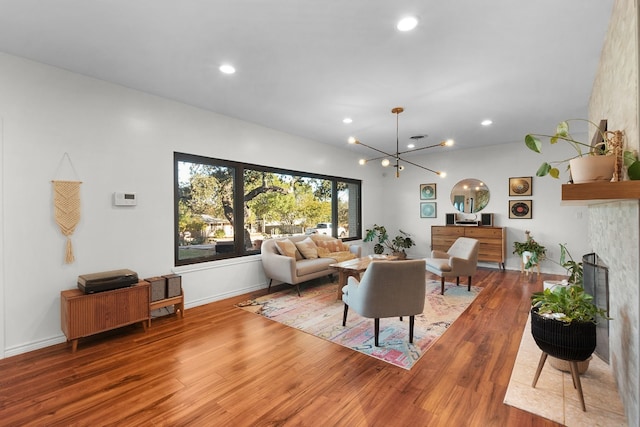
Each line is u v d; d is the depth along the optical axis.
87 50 2.50
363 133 5.10
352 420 1.74
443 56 2.58
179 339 2.83
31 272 2.64
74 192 2.87
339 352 2.56
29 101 2.64
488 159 6.10
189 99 3.61
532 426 1.67
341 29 2.21
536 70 2.82
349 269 3.76
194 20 2.10
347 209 6.65
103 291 2.78
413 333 2.88
